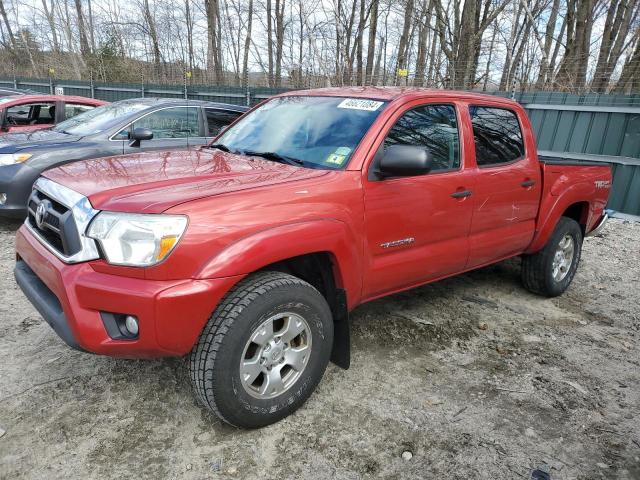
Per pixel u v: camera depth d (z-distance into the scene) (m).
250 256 2.38
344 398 2.97
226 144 3.77
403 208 3.15
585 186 4.71
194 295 2.25
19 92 12.08
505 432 2.75
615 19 17.14
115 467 2.35
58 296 2.39
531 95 9.27
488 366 3.45
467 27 15.46
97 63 25.86
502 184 3.87
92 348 2.29
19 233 2.95
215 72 23.64
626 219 8.22
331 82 17.45
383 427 2.73
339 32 18.22
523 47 19.58
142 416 2.71
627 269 5.84
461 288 4.89
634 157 8.12
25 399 2.79
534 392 3.16
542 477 2.44
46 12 27.81
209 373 2.36
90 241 2.32
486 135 3.87
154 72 25.02
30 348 3.31
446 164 3.52
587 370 3.48
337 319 2.97
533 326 4.16
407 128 3.27
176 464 2.39
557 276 4.74
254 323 2.42
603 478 2.46
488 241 3.90
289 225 2.55
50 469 2.32
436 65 18.31
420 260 3.37
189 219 2.27
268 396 2.60
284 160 3.20
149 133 5.22
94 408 2.75
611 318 4.45
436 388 3.14
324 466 2.43
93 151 6.03
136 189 2.49
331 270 2.88
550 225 4.41
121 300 2.23
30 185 5.63
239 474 2.36
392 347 3.62
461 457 2.54
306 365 2.73
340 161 3.00
